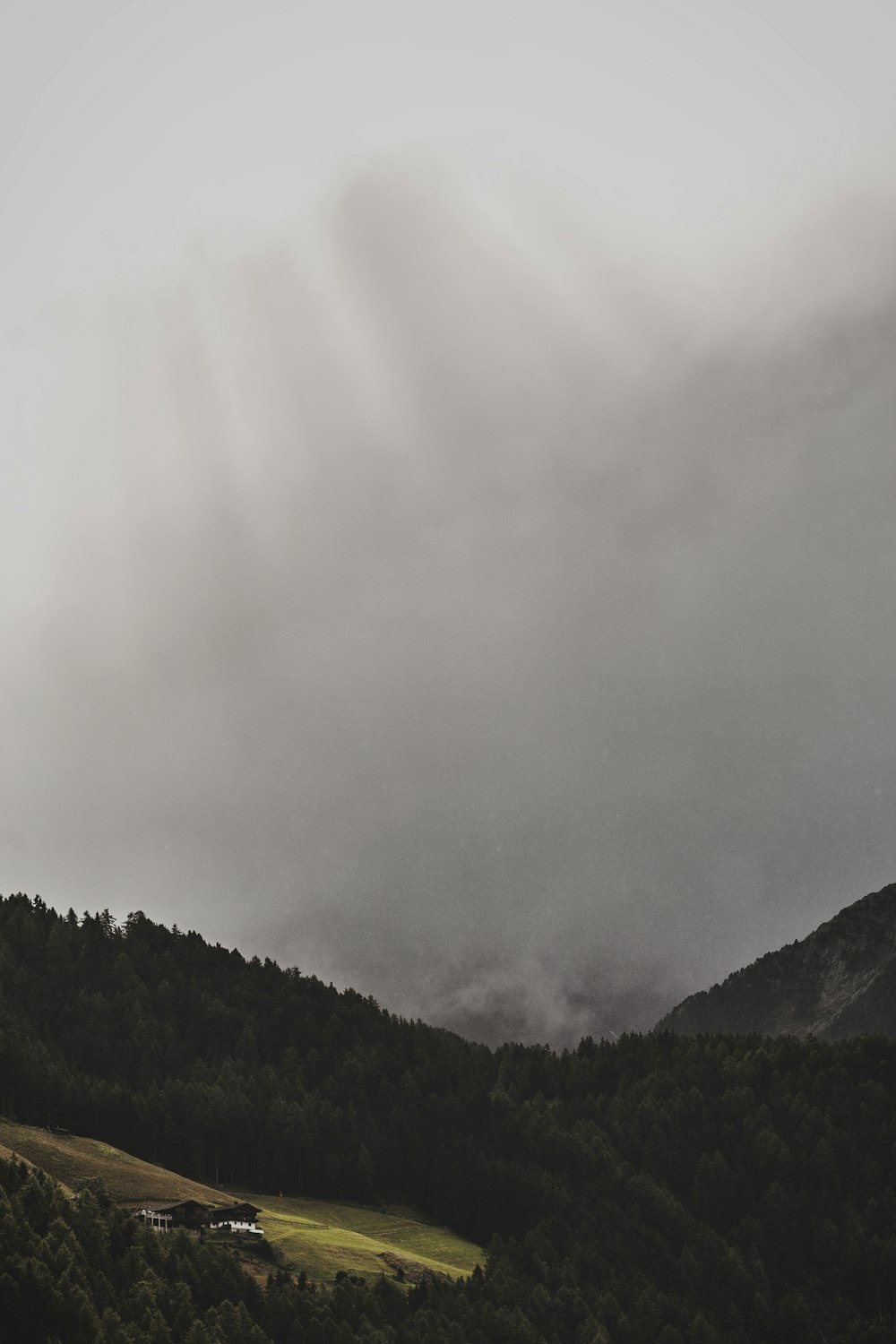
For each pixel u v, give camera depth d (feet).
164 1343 473.26
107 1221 554.87
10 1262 481.46
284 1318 515.09
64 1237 515.91
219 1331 488.44
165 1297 504.43
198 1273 531.09
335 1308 535.60
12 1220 504.84
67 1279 482.28
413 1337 527.40
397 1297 567.59
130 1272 514.27
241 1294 526.98
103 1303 489.67
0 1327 459.73
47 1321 466.70
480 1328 561.02
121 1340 463.42
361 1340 508.12
